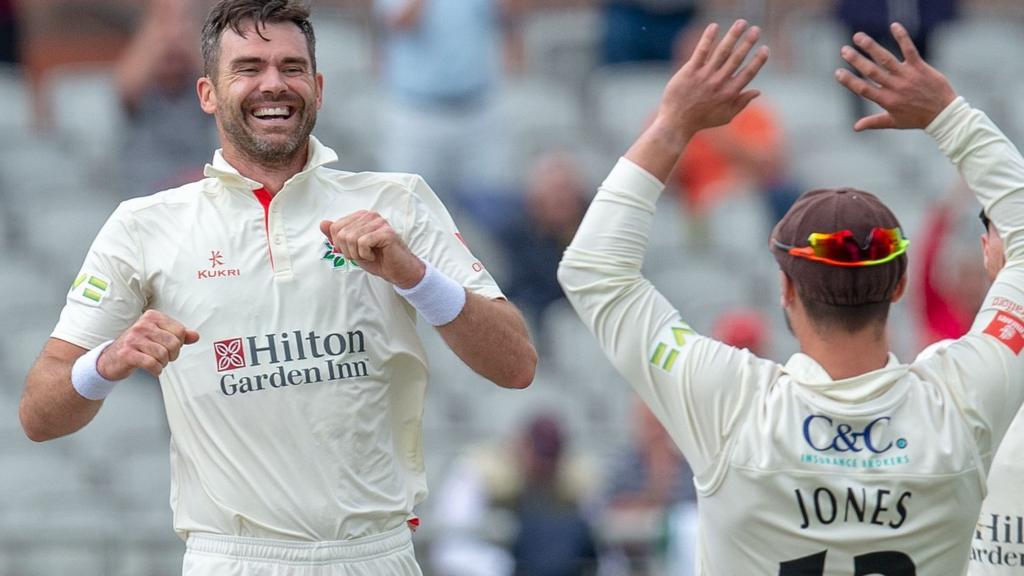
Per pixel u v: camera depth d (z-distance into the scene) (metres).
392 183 14.48
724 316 32.78
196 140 36.34
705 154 39.75
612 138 42.06
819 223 12.27
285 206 14.09
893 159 43.84
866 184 42.94
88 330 13.88
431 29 37.91
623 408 34.59
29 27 44.00
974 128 12.91
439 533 27.05
